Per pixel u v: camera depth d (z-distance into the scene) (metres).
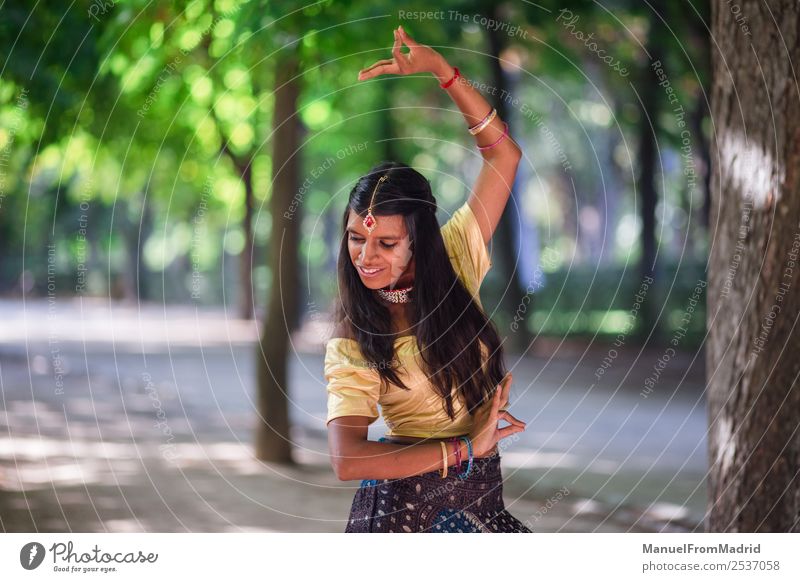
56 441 10.88
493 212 3.66
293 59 9.24
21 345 23.58
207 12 8.35
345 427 3.17
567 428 12.97
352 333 3.24
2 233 41.28
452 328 3.27
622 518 7.82
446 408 3.30
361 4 9.49
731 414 5.22
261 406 10.41
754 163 5.14
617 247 43.56
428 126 26.67
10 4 7.06
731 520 5.17
